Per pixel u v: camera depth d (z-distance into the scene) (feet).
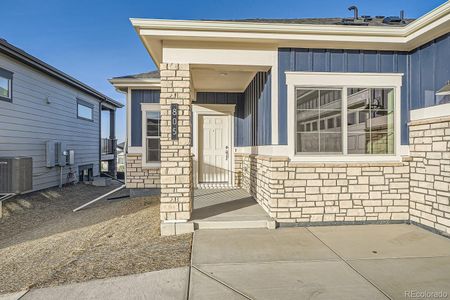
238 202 21.40
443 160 14.88
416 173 16.80
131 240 15.43
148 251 13.39
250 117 24.58
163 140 16.49
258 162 20.98
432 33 15.06
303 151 17.17
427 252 12.92
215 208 19.51
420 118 16.56
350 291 9.53
